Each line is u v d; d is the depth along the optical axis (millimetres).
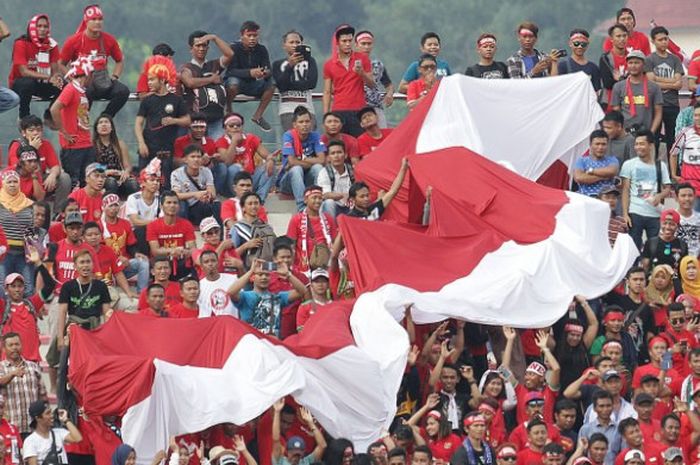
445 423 61438
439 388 63094
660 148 77562
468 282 65125
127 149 73312
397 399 62969
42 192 70625
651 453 62219
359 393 60781
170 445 58781
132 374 58688
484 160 69125
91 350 59562
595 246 67875
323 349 60594
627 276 69562
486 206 67875
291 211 74500
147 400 58594
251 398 59312
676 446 62375
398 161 70812
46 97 75188
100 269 66938
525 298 65125
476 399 62906
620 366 64938
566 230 67500
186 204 71438
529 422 61656
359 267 64938
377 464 58844
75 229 66562
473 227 67250
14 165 70562
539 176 72875
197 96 74812
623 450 61875
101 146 72625
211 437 59875
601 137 72312
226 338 60531
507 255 66562
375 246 65312
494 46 77000
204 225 67188
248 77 76375
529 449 61625
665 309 68062
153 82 73312
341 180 71812
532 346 66125
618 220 71312
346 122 76000
